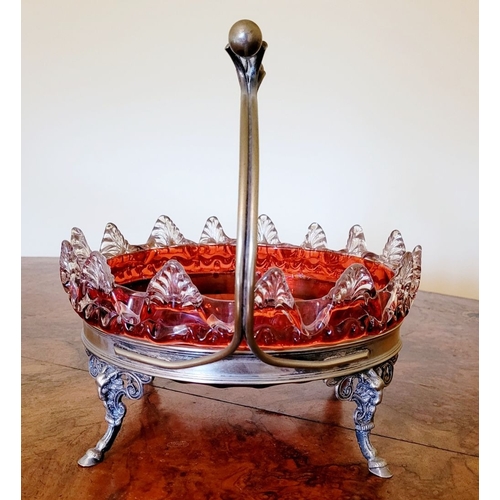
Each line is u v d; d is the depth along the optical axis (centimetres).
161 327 53
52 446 62
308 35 162
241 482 56
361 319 55
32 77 173
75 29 170
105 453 61
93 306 58
